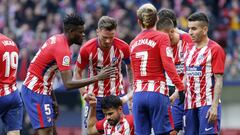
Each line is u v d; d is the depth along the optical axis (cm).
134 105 2353
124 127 2409
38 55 2430
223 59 2377
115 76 2562
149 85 2319
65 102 4275
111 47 2531
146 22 2328
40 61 2422
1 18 4891
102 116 2584
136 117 2353
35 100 2428
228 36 4678
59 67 2367
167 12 2512
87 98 2462
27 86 2439
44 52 2412
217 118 2392
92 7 4800
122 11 4700
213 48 2378
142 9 2328
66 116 4284
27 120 3869
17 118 2462
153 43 2306
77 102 4272
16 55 2453
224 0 4909
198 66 2398
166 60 2278
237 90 4216
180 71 2558
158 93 2312
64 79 2364
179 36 2538
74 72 2575
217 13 4878
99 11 4681
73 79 2562
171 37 2512
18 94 2464
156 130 2331
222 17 4838
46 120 2439
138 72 2338
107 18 2467
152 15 2323
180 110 2533
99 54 2533
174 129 2422
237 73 4284
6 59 2412
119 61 2552
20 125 2473
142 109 2339
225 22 4797
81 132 4222
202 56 2392
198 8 4731
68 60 2372
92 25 4553
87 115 2578
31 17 4834
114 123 2398
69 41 2402
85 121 2595
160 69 2320
